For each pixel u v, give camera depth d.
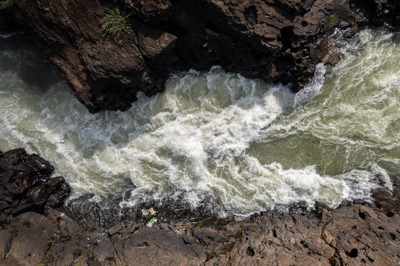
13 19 12.05
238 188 12.29
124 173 12.62
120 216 12.12
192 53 11.98
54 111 12.98
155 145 12.70
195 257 10.50
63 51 11.06
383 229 10.59
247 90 12.52
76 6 10.07
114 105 12.24
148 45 10.52
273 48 10.55
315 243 10.30
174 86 12.72
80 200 12.43
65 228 11.83
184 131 12.62
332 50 11.73
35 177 12.20
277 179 12.29
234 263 10.22
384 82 12.29
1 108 12.98
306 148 12.45
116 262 10.69
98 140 12.88
